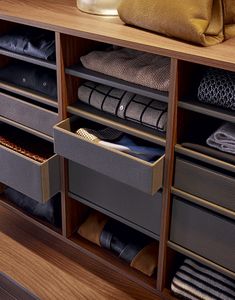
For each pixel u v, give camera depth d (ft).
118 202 5.36
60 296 5.51
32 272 5.82
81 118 5.53
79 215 6.27
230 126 4.40
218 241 4.69
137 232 6.02
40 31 5.70
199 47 4.17
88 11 5.20
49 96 5.49
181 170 4.63
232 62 3.79
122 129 4.87
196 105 4.26
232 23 4.45
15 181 5.93
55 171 5.68
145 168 4.54
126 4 4.66
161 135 4.67
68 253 6.11
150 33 4.55
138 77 4.61
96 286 5.65
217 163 4.31
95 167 5.01
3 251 6.12
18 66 5.88
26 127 5.83
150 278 5.64
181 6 4.23
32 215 6.58
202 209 4.68
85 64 5.01
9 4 5.58
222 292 5.15
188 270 5.38
